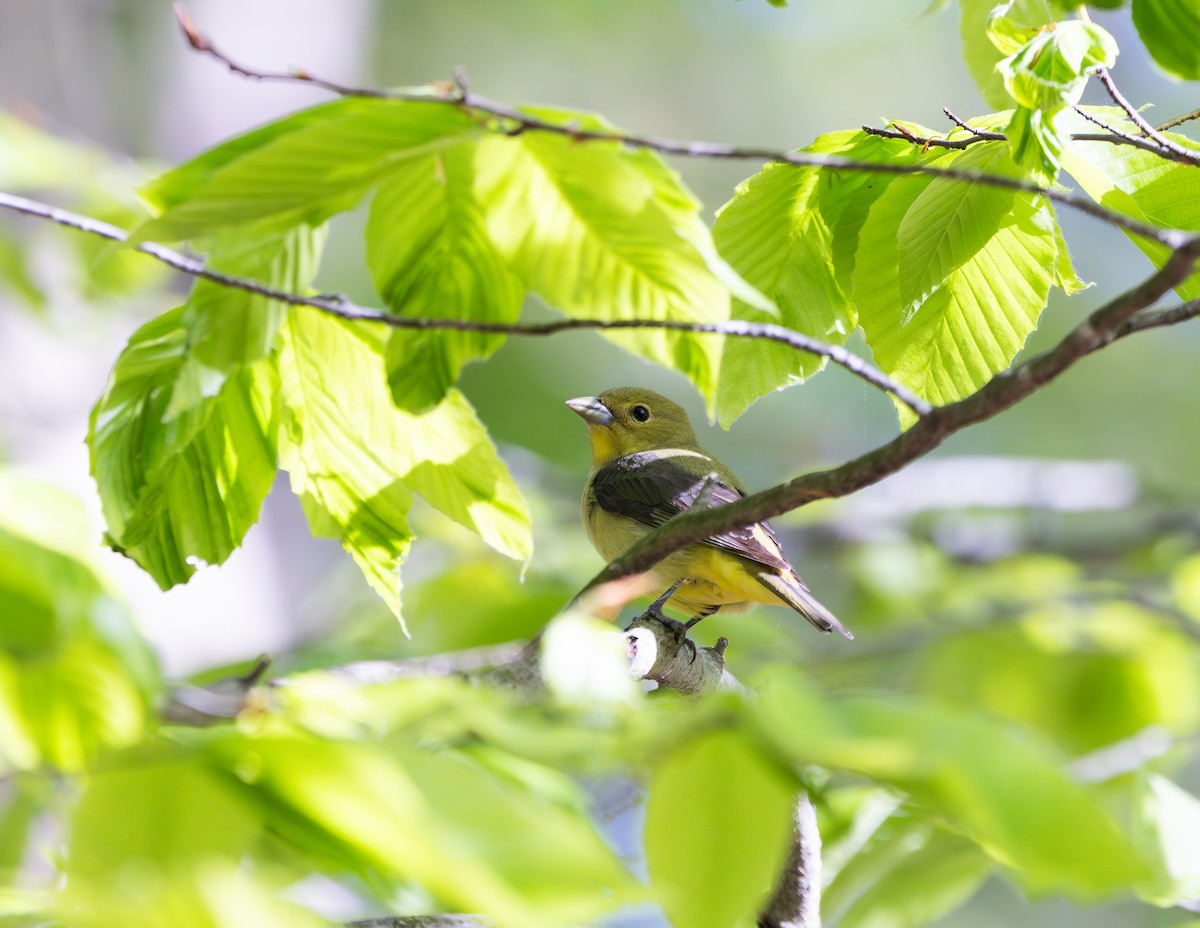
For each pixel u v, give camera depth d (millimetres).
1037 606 14047
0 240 13852
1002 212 6055
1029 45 5391
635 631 6770
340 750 3043
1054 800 2613
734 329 5180
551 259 5168
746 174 29859
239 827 3258
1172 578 15312
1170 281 4695
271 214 4480
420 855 2752
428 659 3875
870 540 16984
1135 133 6457
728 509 5457
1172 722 13547
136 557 6645
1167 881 4812
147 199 4727
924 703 2883
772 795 2900
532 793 3836
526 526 6719
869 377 5141
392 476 6621
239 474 6629
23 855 5895
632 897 2859
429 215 5168
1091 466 17594
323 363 6305
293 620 16016
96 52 15992
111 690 3328
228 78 16828
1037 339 24672
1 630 3322
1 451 12883
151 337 5949
